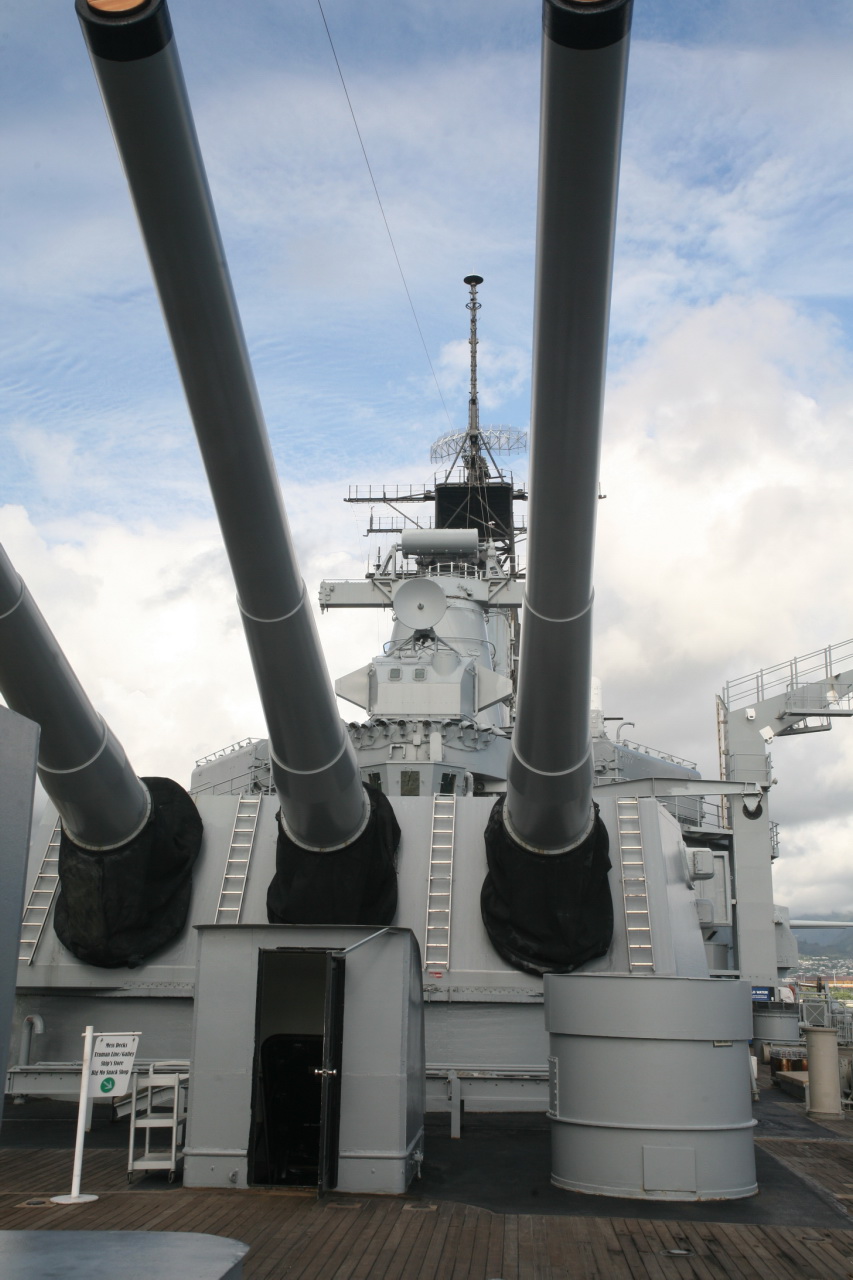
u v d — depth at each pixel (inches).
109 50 189.2
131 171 211.6
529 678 329.4
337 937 309.9
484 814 478.6
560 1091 313.6
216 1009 307.9
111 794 398.9
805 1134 410.9
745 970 712.4
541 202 214.5
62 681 352.5
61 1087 406.0
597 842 412.8
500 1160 339.0
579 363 239.8
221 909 453.1
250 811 482.9
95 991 434.9
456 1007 430.3
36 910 458.6
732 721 799.7
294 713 347.9
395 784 557.0
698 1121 301.0
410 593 602.5
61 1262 136.4
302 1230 257.6
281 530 299.0
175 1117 310.2
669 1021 304.5
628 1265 238.2
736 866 724.7
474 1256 241.6
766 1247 253.1
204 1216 266.5
